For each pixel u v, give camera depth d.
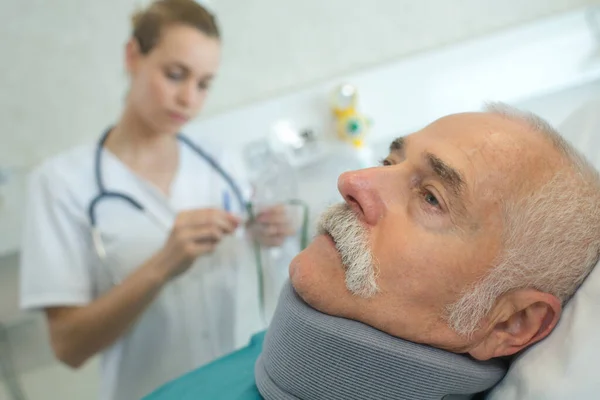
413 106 1.37
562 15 1.35
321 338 0.52
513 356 0.59
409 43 1.39
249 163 1.33
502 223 0.52
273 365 0.57
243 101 1.38
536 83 1.37
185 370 1.02
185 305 0.99
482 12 1.38
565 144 0.57
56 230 0.93
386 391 0.52
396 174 0.56
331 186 1.06
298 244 0.96
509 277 0.52
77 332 0.88
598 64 1.35
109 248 0.96
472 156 0.53
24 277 0.90
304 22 1.35
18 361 1.38
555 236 0.53
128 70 1.00
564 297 0.55
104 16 1.26
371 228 0.54
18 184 1.29
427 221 0.53
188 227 0.85
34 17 1.22
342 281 0.53
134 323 0.95
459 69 1.36
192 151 1.12
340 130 1.31
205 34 0.92
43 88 1.28
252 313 1.02
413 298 0.53
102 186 0.97
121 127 1.03
